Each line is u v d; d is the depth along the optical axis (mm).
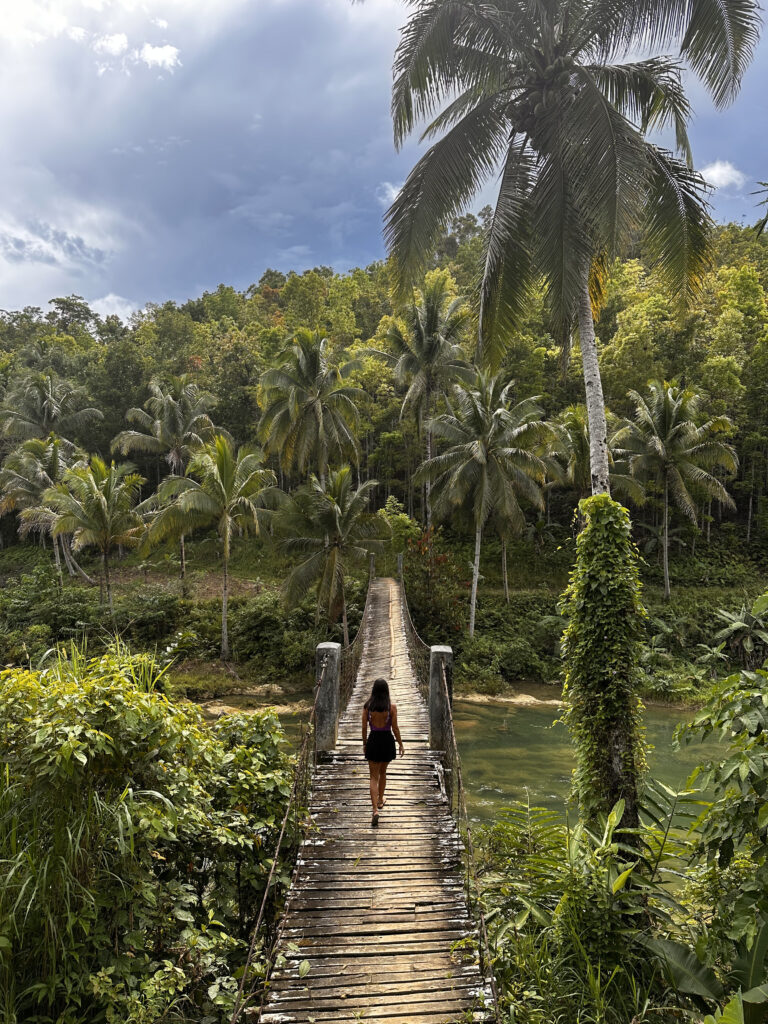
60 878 3473
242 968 4141
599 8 8133
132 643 24094
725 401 31375
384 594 24266
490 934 4887
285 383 27281
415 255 8781
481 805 11750
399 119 8844
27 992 3414
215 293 64875
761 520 32875
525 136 8719
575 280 8039
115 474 26297
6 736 3707
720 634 23812
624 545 7051
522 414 26422
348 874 5051
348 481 23797
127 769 3994
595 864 5051
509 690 22500
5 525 43219
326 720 7395
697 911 5594
